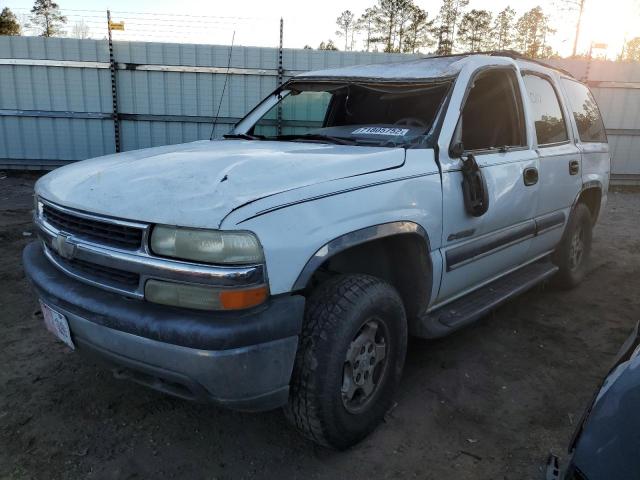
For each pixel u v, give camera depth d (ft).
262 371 6.62
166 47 33.09
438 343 12.03
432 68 10.85
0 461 7.86
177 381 6.59
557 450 8.31
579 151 14.28
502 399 9.78
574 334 12.73
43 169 34.42
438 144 9.39
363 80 11.35
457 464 7.97
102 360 7.36
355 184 7.74
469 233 10.04
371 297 7.75
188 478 7.63
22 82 32.91
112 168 8.34
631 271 18.01
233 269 6.34
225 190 6.85
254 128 12.77
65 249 7.55
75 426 8.75
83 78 33.19
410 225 8.44
